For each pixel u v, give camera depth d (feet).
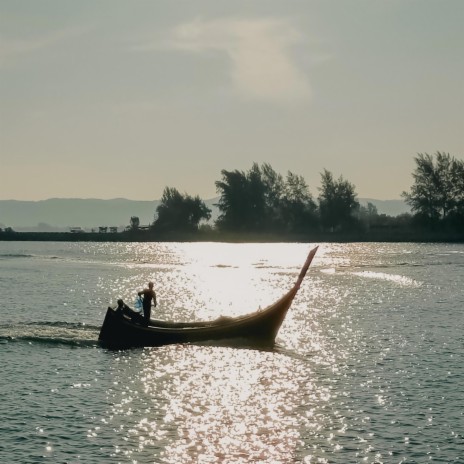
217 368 142.92
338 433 101.91
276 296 302.86
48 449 94.58
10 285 330.54
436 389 125.80
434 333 188.14
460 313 231.50
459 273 404.57
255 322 164.76
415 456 93.45
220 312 250.37
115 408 113.19
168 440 98.63
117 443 97.09
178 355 155.33
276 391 124.88
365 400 118.62
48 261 531.91
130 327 163.94
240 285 353.10
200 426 104.78
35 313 230.48
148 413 110.83
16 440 97.71
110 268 464.65
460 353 158.51
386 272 417.49
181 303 276.82
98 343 166.09
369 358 153.58
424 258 548.72
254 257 609.42
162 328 164.45
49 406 113.70
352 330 194.59
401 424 105.81
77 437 99.25
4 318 216.95
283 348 165.58
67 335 175.52
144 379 133.08
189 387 127.54
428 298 278.67
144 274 418.31
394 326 202.18
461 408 113.60
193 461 91.45
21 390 123.65
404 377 135.13
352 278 379.35
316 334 187.11
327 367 144.36
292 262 536.01
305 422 107.04
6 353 155.12
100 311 238.48
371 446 96.84
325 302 268.21
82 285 338.13
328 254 623.36
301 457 93.20
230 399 119.24
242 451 94.84
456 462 91.45
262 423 106.32
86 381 131.03
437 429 103.40
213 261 554.87
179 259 583.99
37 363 145.59
